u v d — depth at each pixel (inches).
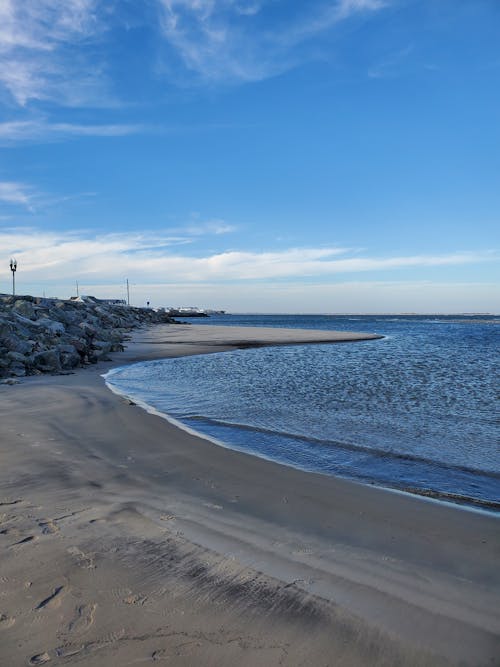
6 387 500.1
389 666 97.4
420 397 486.6
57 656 97.0
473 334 2121.1
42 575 128.6
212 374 681.0
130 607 114.5
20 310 1129.4
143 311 3339.1
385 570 138.6
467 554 151.6
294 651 100.8
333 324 3821.4
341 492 212.4
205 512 181.9
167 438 303.1
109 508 181.6
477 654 102.0
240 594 122.0
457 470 256.8
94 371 706.2
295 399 472.4
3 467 231.3
